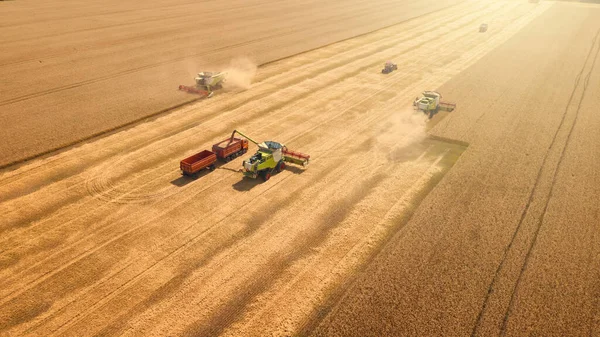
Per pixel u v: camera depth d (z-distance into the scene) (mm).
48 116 39062
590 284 21031
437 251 23016
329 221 25625
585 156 33812
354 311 19234
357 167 31812
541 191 28812
